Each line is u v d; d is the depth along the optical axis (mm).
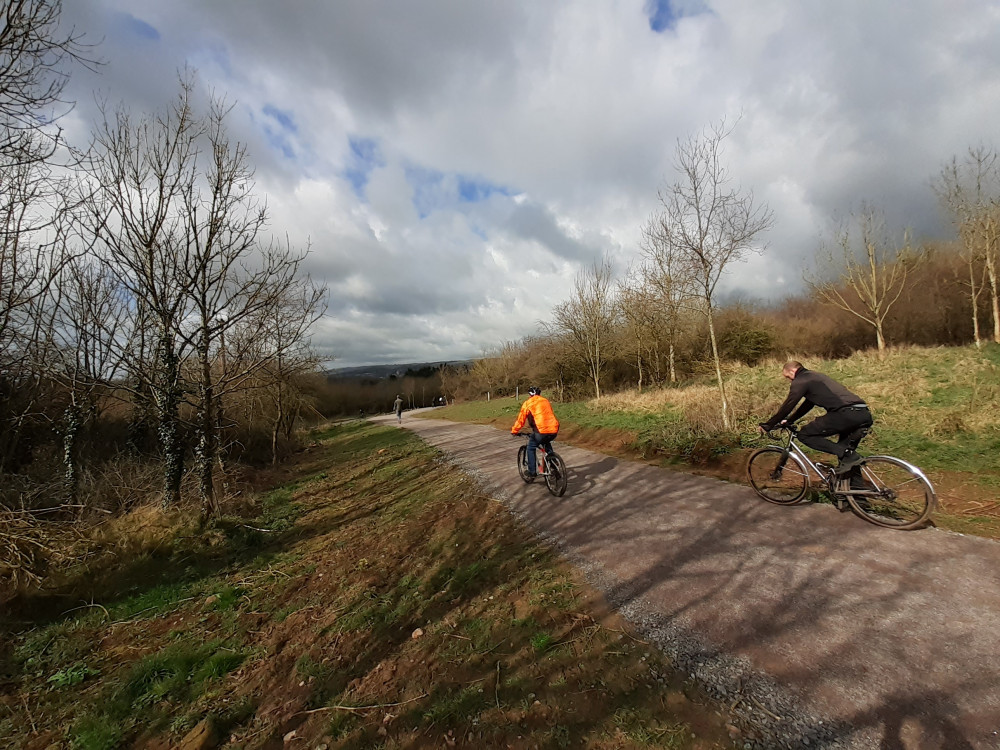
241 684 3430
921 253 19875
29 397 8578
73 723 3158
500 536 5461
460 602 4027
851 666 2553
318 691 3156
